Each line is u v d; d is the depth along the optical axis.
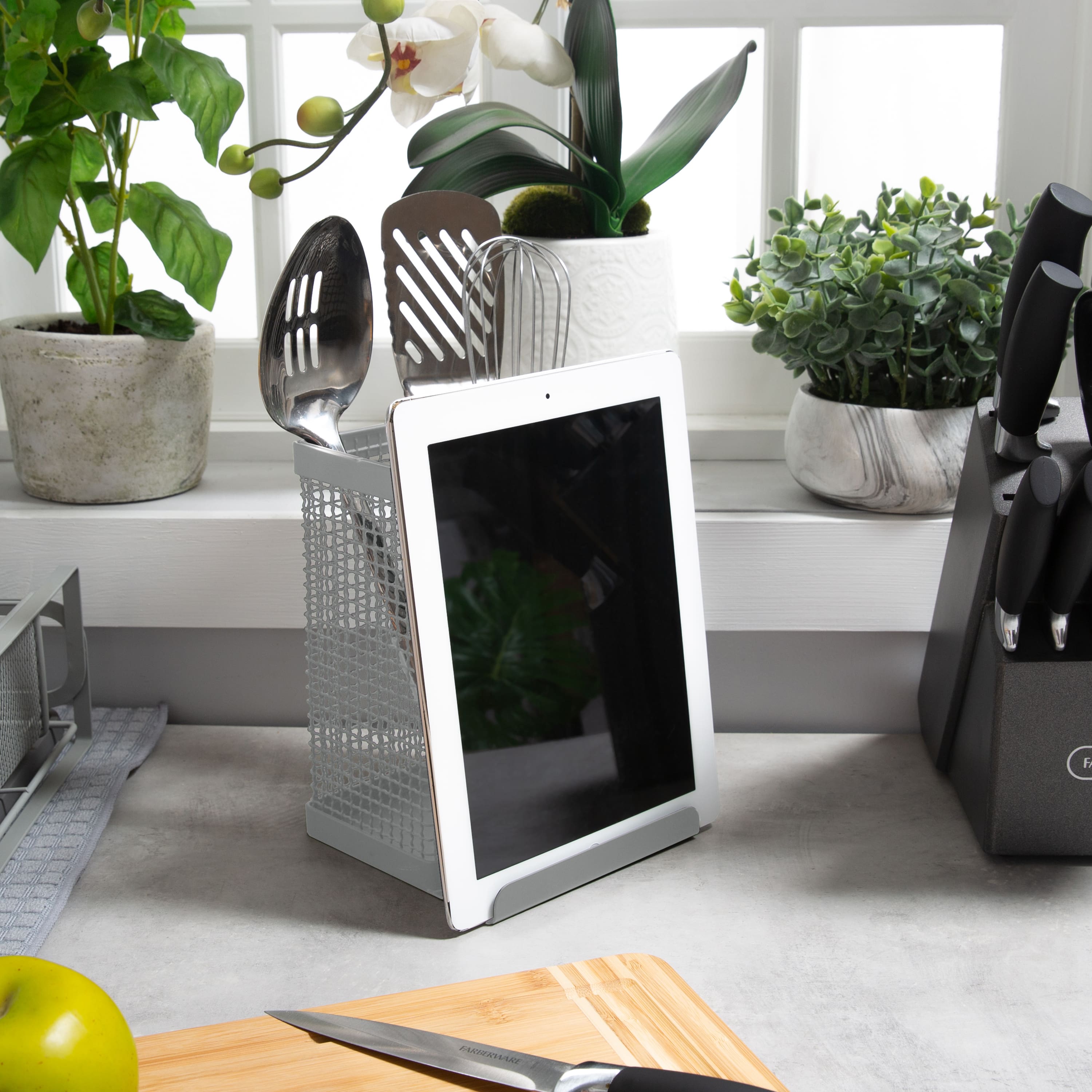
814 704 0.91
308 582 0.74
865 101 0.99
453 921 0.64
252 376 1.03
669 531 0.72
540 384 0.66
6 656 0.74
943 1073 0.55
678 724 0.73
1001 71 0.96
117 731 0.87
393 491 0.64
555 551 0.67
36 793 0.78
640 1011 0.52
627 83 0.99
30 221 0.77
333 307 0.74
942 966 0.63
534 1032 0.50
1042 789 0.67
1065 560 0.60
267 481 0.95
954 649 0.76
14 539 0.85
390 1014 0.51
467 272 0.71
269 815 0.79
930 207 0.84
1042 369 0.64
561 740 0.68
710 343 1.02
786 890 0.70
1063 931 0.66
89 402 0.83
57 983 0.37
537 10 0.95
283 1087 0.47
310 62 0.99
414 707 0.69
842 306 0.79
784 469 0.99
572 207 0.85
